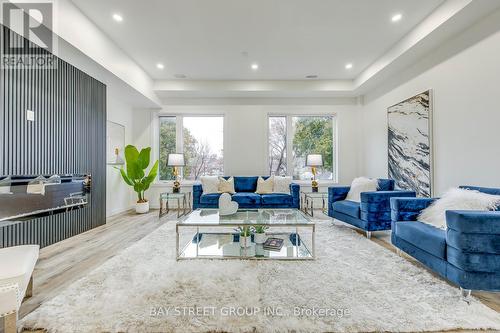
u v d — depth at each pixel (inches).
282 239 111.0
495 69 96.3
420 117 136.6
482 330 54.0
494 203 76.9
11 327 49.9
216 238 119.0
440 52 124.0
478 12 97.4
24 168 103.0
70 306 62.6
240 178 197.8
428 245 77.2
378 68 159.0
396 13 113.1
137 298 66.3
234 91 200.1
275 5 107.6
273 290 70.3
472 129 106.0
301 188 215.6
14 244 98.9
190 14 113.7
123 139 202.4
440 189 123.6
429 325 55.2
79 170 134.1
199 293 68.7
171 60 162.9
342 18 117.1
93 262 93.5
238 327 54.5
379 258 95.1
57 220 119.3
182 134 223.0
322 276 79.3
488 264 63.4
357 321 56.4
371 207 120.4
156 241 117.6
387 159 173.0
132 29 126.3
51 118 116.2
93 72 137.3
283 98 218.1
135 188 192.9
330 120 224.5
